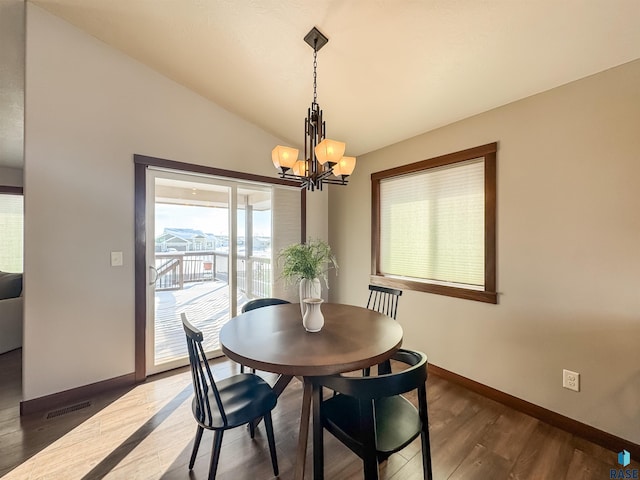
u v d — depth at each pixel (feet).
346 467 5.24
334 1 5.46
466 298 8.06
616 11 4.65
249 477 5.00
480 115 7.84
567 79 6.15
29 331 6.78
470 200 8.21
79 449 5.61
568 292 6.25
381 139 10.14
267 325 5.95
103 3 6.60
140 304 8.38
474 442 5.89
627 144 5.50
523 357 6.96
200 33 7.06
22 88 8.84
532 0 4.75
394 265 10.50
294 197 12.27
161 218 9.16
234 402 4.94
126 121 8.14
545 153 6.58
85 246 7.51
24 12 6.86
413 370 3.64
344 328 5.76
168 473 5.05
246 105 9.77
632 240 5.45
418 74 6.85
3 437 5.93
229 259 10.57
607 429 5.72
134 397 7.51
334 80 7.71
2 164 13.99
